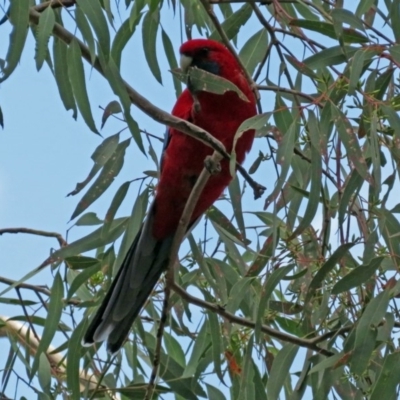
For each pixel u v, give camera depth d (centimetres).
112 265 677
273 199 560
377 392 557
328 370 625
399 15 646
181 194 675
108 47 539
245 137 674
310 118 589
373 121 582
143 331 701
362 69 603
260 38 730
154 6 627
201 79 576
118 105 590
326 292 641
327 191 691
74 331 662
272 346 737
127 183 654
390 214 625
